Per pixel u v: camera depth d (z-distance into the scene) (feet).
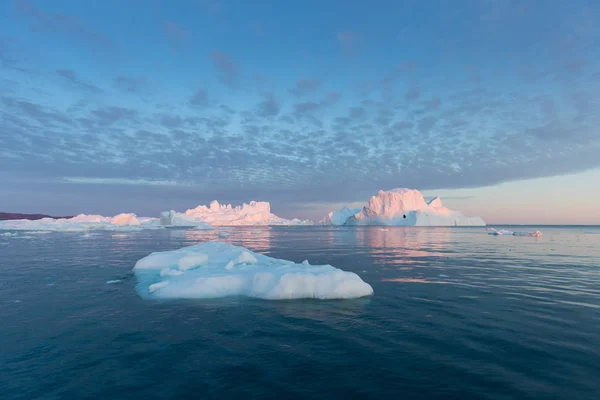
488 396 12.51
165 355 16.34
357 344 17.61
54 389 13.25
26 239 101.35
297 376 14.16
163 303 26.08
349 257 57.47
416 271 41.68
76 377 14.20
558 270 42.91
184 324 20.99
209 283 29.40
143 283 33.60
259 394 12.76
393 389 13.08
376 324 20.86
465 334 19.02
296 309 24.32
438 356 16.07
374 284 33.37
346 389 13.09
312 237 131.95
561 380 13.71
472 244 92.12
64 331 19.74
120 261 50.55
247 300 26.96
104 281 34.71
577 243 98.02
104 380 13.94
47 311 23.86
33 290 30.60
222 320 21.75
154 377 14.17
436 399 12.32
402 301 26.63
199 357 16.11
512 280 35.68
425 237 130.21
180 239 109.70
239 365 15.23
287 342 17.97
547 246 85.81
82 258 54.34
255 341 18.13
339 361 15.57
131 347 17.35
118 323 21.20
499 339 18.25
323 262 50.55
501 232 151.23
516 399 12.28
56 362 15.61
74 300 26.99
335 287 27.89
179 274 34.24
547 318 22.03
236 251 45.09
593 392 12.77
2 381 13.85
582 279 36.32
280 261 39.78
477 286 32.35
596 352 16.48
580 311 23.63
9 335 19.07
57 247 74.95
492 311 23.68
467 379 13.80
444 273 40.11
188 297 27.73
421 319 21.84
